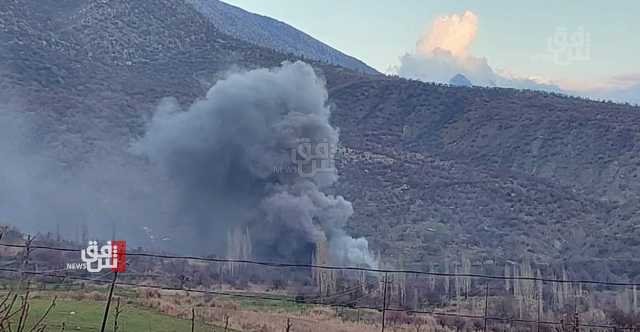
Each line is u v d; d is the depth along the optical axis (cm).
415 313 7075
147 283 7119
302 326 5366
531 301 7538
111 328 3881
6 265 5228
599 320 6556
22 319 1214
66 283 5762
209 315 5088
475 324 6712
